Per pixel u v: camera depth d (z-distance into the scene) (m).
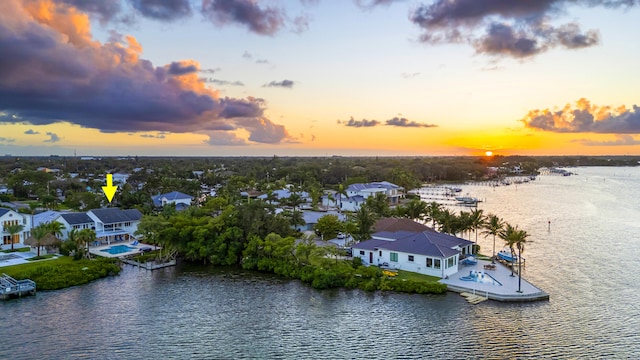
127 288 77.56
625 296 70.44
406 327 59.34
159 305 68.88
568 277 80.75
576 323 60.00
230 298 72.06
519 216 160.00
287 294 73.88
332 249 86.12
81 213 112.38
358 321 61.66
